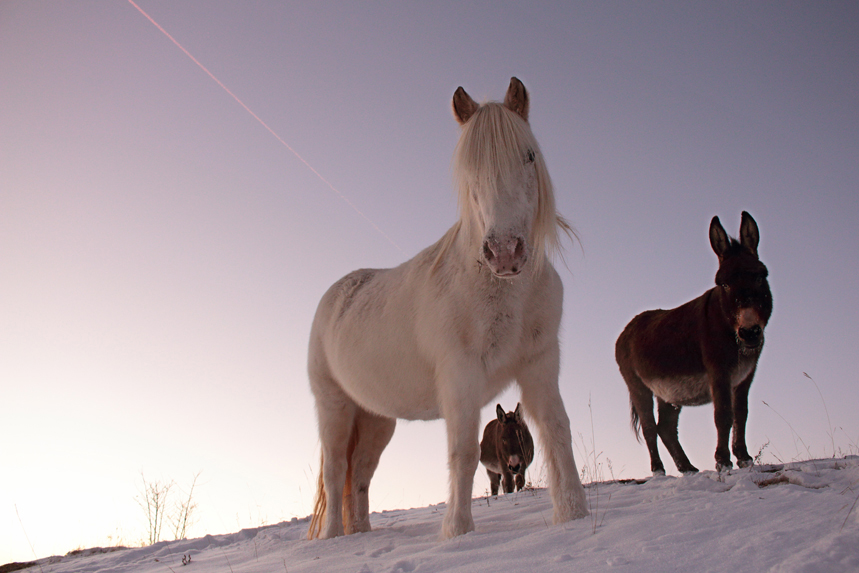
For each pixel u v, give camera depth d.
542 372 3.60
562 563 2.28
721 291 5.37
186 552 6.22
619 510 3.36
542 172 3.55
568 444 3.48
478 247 3.48
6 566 6.84
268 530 7.27
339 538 4.45
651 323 6.43
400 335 4.04
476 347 3.48
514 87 3.78
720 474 4.33
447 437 3.46
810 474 3.65
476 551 2.70
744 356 5.41
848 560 1.79
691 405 6.23
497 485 11.30
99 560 6.38
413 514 7.59
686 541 2.32
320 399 5.20
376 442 5.30
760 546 2.09
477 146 3.40
